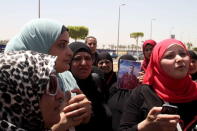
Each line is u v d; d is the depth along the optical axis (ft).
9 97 4.17
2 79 4.20
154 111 6.88
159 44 8.43
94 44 21.07
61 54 7.25
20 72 4.21
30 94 4.19
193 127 7.66
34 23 7.30
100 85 9.96
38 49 7.16
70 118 5.78
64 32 7.36
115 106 12.44
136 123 7.97
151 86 8.40
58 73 7.66
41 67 4.36
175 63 7.86
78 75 9.53
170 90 8.00
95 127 8.75
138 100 8.20
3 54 4.60
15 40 7.45
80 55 9.43
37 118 4.35
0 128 4.02
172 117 6.59
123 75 12.35
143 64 20.13
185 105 7.88
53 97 4.49
